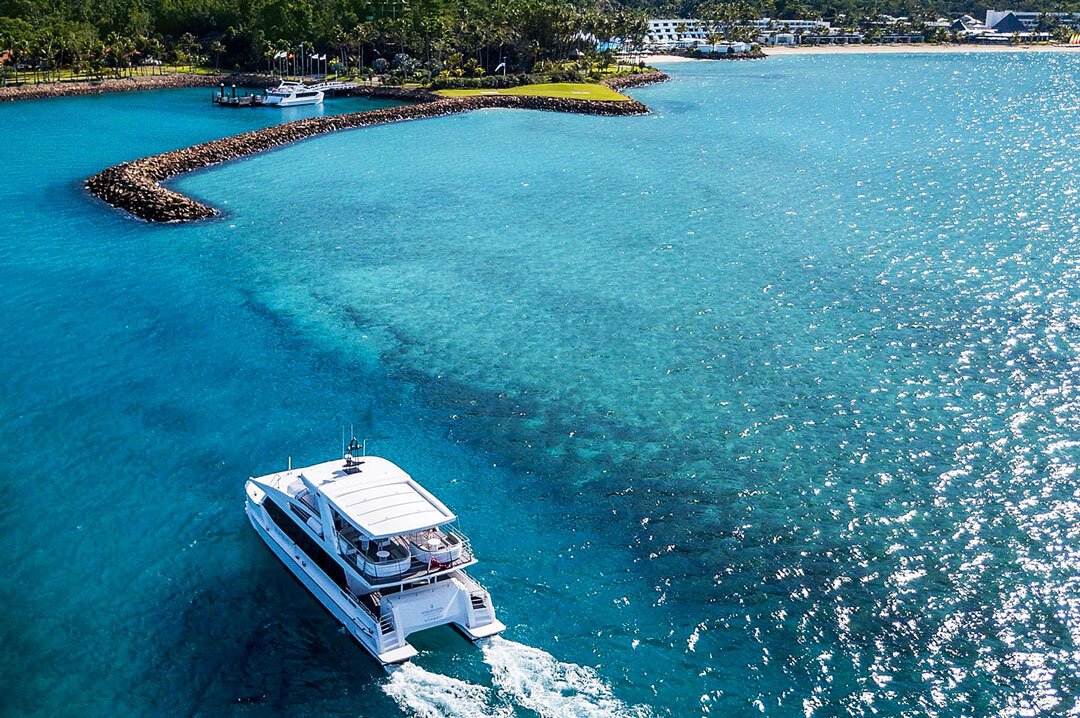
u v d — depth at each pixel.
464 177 111.69
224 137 133.50
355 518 32.56
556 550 38.16
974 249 82.06
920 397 52.44
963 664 31.69
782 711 29.59
